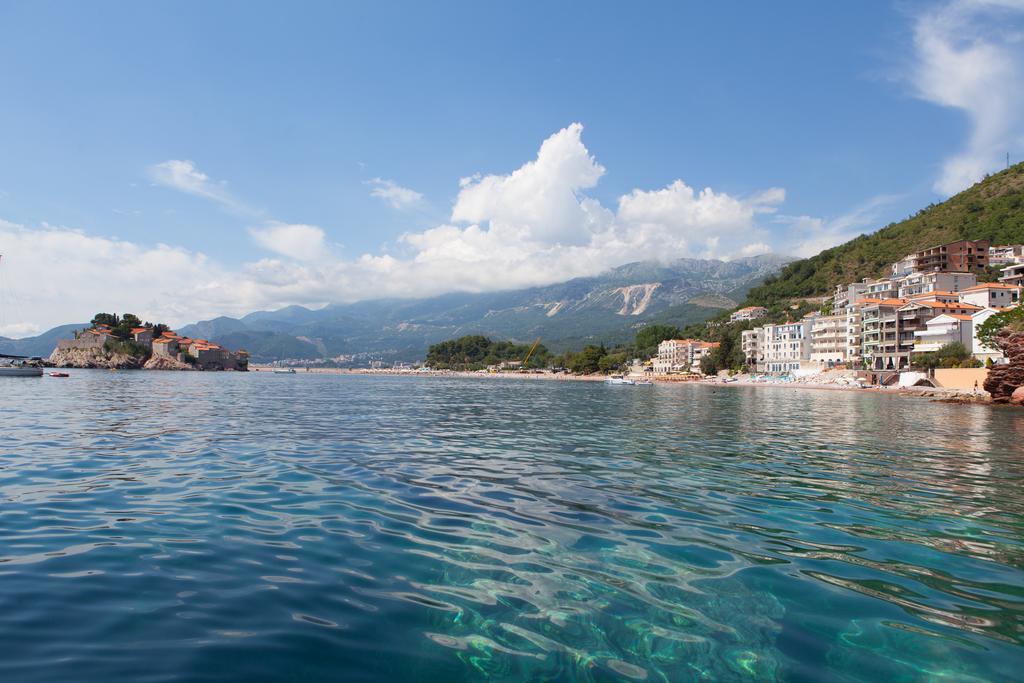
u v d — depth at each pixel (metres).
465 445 24.53
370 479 16.36
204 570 8.93
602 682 5.91
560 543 10.68
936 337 117.75
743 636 7.09
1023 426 37.75
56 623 6.95
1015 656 6.70
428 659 6.36
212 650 6.39
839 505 14.17
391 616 7.44
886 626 7.43
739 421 40.03
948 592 8.61
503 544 10.54
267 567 9.12
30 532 10.75
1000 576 9.31
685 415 45.00
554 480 16.81
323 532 11.05
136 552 9.70
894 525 12.34
